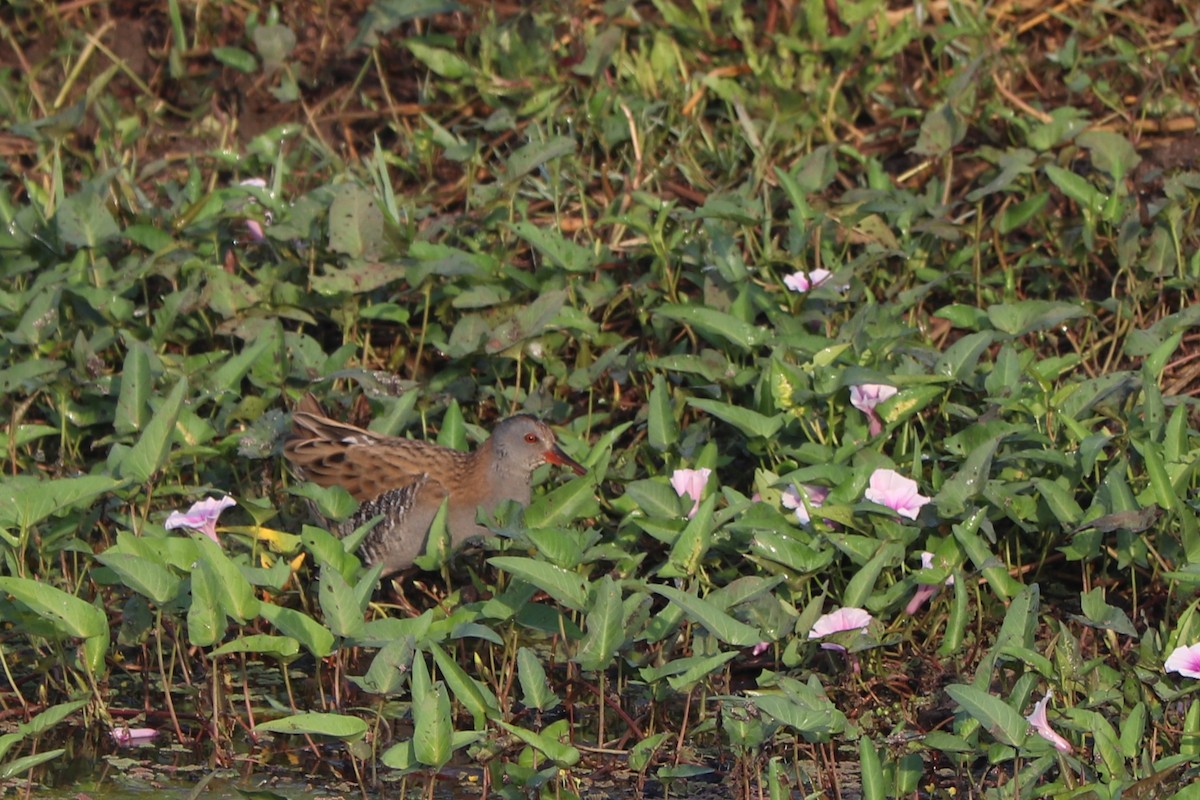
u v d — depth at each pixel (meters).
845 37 14.92
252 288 12.48
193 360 12.03
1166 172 13.70
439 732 8.46
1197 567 9.37
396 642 8.80
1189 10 15.42
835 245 13.38
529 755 9.17
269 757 9.86
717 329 11.60
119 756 9.87
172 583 9.37
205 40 16.27
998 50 15.14
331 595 9.10
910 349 11.43
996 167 14.18
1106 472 10.86
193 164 14.23
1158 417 10.68
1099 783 8.48
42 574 10.77
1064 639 9.26
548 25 15.29
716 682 9.91
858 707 9.87
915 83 15.23
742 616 9.48
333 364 12.12
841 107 14.88
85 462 12.24
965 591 9.61
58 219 12.59
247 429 11.77
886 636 10.18
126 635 10.10
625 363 12.20
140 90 16.19
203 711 10.23
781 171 12.52
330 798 9.36
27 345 12.35
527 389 12.86
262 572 9.55
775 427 10.82
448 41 15.43
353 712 10.23
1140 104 14.71
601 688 9.55
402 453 11.46
